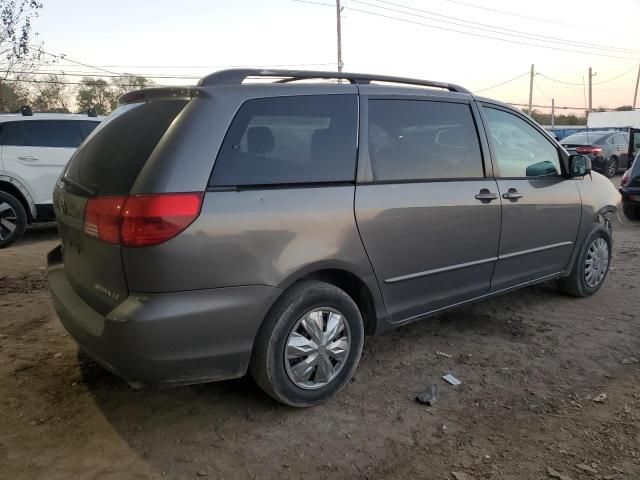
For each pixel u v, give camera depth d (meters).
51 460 2.68
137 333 2.53
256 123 2.91
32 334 4.20
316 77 3.27
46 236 8.38
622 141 18.78
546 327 4.51
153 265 2.53
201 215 2.62
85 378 3.49
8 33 18.91
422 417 3.13
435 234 3.63
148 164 2.61
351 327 3.27
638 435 2.97
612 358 3.94
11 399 3.22
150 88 3.11
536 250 4.49
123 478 2.56
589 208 4.97
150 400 3.25
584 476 2.64
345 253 3.15
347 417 3.12
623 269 6.41
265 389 3.03
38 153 7.75
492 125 4.23
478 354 3.98
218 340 2.73
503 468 2.69
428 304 3.76
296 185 3.00
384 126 3.47
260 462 2.70
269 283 2.84
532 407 3.26
